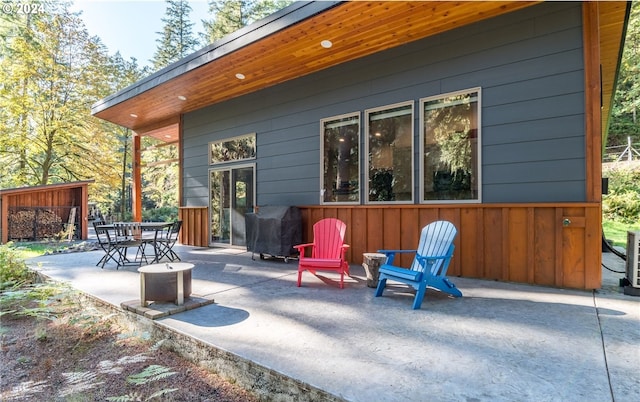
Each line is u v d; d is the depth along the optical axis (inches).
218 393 83.4
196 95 285.0
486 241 169.5
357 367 77.4
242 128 285.7
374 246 208.8
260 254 241.9
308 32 186.1
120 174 647.8
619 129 652.1
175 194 818.8
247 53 210.5
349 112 221.5
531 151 158.2
